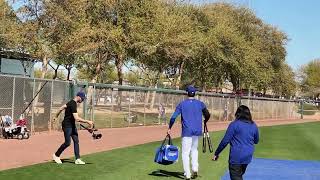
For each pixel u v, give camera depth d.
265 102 59.91
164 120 36.16
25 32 31.69
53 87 23.86
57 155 13.36
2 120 20.50
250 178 12.63
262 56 63.41
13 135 19.98
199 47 46.88
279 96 88.19
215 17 53.16
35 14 32.00
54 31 32.50
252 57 54.31
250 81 55.53
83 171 12.05
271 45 73.44
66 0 32.38
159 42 39.81
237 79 54.72
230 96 49.03
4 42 32.56
